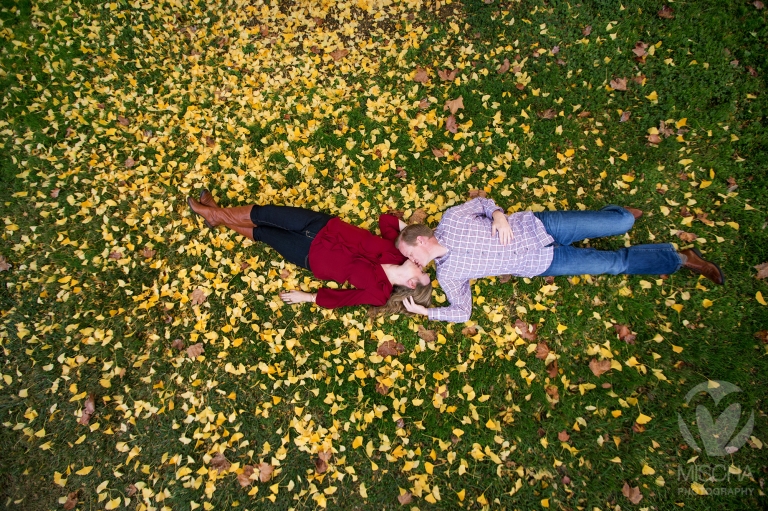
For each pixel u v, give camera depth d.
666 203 3.44
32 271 3.43
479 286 3.40
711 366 3.18
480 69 3.72
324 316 3.38
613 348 3.27
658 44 3.62
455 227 2.92
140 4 3.87
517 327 3.34
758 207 3.36
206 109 3.69
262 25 3.86
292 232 3.17
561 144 3.56
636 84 3.61
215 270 3.43
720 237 3.33
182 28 3.86
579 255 3.06
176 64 3.80
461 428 3.18
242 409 3.23
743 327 3.23
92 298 3.39
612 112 3.59
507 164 3.54
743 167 3.43
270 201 3.53
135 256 3.45
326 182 3.56
